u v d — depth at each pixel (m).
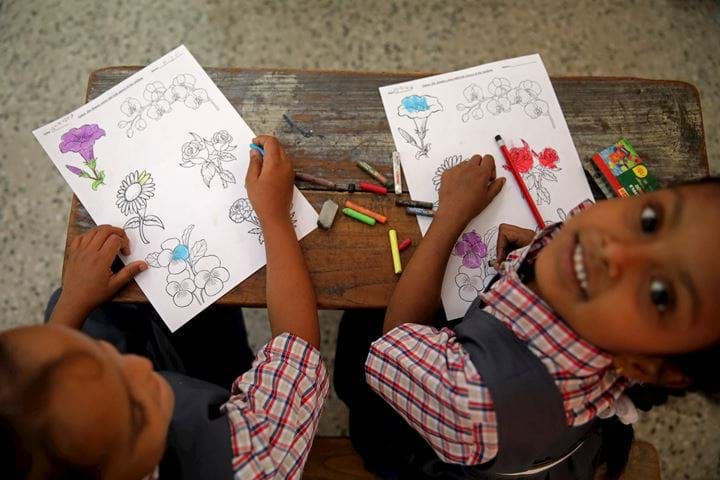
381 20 1.72
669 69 1.74
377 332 1.04
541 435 0.68
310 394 0.76
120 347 0.98
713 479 1.43
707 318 0.54
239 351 1.13
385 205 0.88
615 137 0.94
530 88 0.95
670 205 0.57
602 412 0.77
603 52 1.74
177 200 0.88
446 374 0.70
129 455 0.49
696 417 1.46
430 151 0.91
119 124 0.90
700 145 0.94
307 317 0.81
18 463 0.45
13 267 1.52
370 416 0.98
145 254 0.86
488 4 1.76
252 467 0.66
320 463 0.99
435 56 1.71
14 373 0.44
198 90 0.92
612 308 0.58
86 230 0.87
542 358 0.66
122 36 1.67
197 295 0.85
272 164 0.85
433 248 0.83
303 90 0.92
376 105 0.93
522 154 0.92
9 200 1.56
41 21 1.68
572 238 0.64
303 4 1.72
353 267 0.86
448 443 0.72
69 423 0.44
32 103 1.62
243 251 0.86
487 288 0.85
